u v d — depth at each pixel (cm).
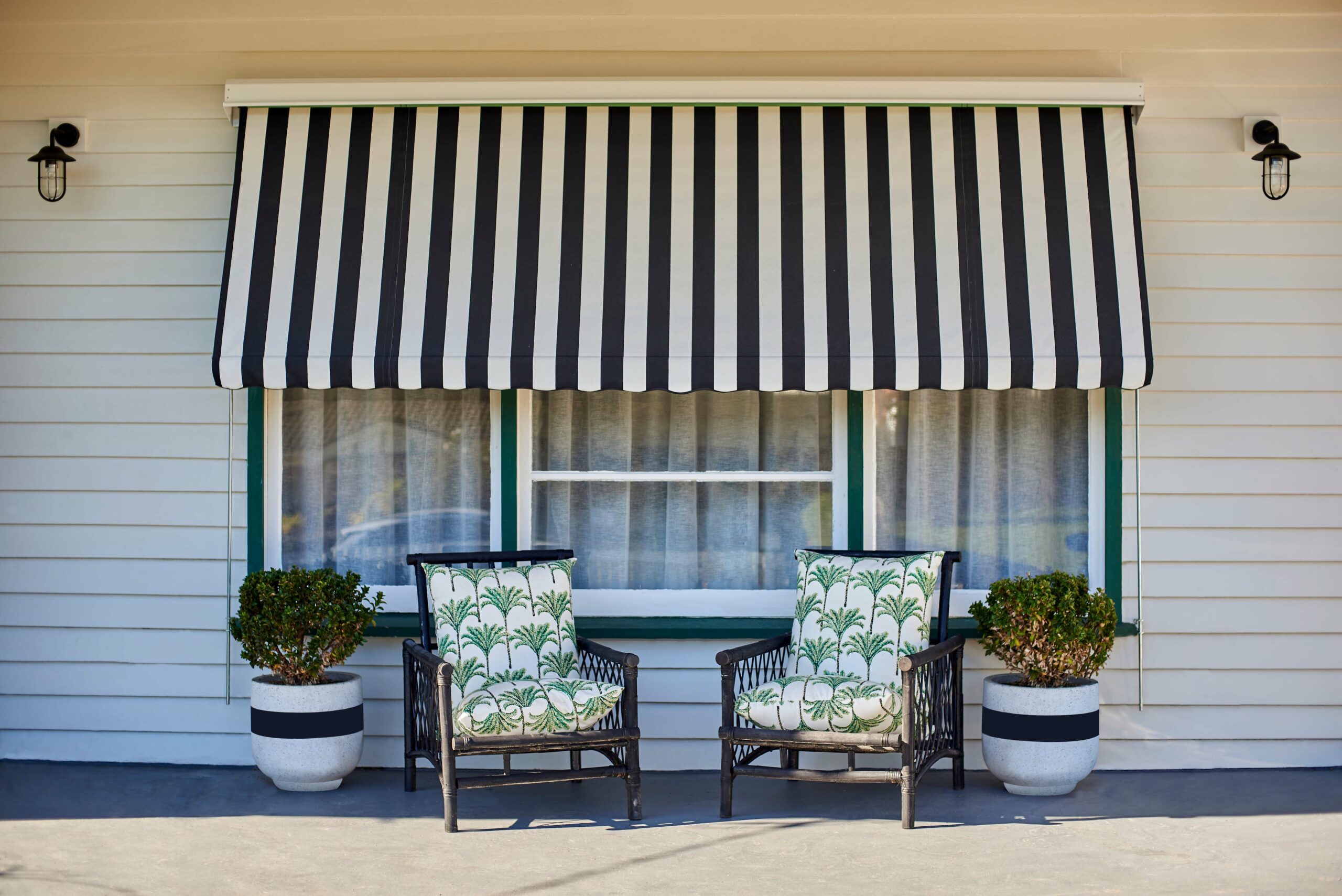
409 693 521
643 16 570
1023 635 508
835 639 515
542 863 427
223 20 573
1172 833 462
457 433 581
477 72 571
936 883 407
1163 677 565
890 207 540
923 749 484
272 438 578
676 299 529
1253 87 570
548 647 517
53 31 578
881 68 569
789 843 450
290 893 397
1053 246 535
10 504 575
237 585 571
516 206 543
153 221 576
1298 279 568
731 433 579
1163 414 567
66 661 575
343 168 550
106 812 492
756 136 551
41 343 576
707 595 575
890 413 577
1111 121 554
